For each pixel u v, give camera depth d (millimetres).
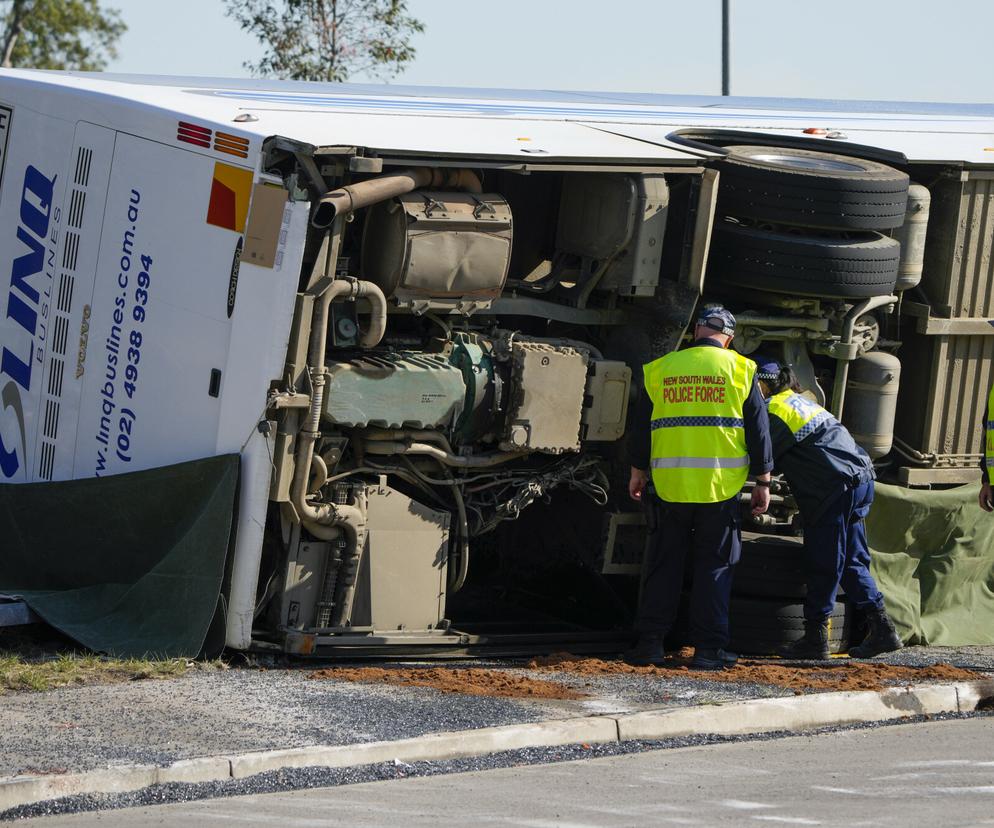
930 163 24750
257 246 19781
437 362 21047
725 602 21250
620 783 15281
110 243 22141
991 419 22547
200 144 20703
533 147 21375
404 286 20562
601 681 19734
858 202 22578
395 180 19984
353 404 20188
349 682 19047
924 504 24328
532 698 18500
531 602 25422
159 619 20406
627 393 22328
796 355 23844
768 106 32094
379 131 21078
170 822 13609
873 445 24562
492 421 21438
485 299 21312
